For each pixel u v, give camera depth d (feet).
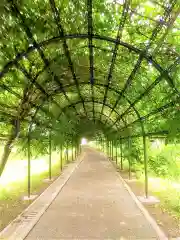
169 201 22.06
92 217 18.56
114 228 16.14
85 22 13.28
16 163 54.75
